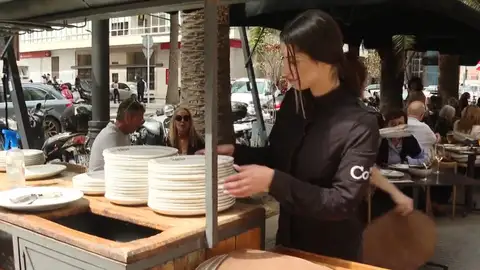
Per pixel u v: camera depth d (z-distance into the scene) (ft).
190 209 5.90
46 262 5.73
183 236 5.30
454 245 15.30
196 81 17.11
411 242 8.54
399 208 8.30
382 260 8.20
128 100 13.80
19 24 9.94
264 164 6.55
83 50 108.68
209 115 5.29
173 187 5.88
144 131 23.25
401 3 12.55
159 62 94.68
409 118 18.93
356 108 5.66
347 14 14.53
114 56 103.14
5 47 15.38
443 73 36.86
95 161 12.67
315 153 5.81
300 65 5.59
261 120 24.53
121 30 96.43
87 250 5.10
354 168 5.41
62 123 34.99
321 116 5.82
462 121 24.47
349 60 5.99
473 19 16.52
